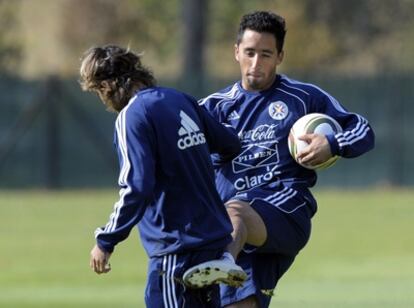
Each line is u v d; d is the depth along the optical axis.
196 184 22.53
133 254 57.66
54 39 141.75
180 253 22.38
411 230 66.12
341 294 43.78
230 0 141.50
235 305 25.62
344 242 61.28
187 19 119.00
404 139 91.88
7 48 136.00
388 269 51.38
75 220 73.25
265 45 25.78
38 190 96.12
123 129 22.08
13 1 140.38
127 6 142.38
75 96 95.75
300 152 25.22
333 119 25.69
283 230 25.23
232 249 24.02
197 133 22.78
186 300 22.47
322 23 141.50
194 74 103.75
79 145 96.06
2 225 70.94
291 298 42.56
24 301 43.41
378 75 91.75
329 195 89.38
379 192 91.06
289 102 26.02
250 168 25.91
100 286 47.91
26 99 96.06
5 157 96.50
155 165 22.27
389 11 146.75
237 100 26.27
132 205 21.61
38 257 57.16
